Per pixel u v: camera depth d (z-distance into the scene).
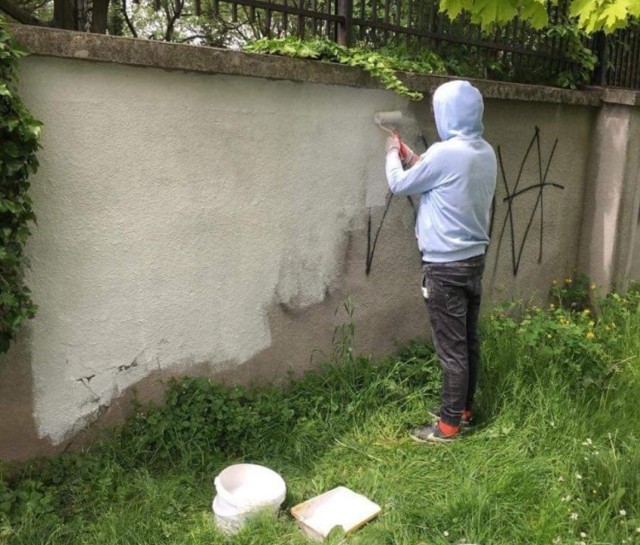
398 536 2.65
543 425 3.36
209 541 2.59
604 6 2.81
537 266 5.13
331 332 3.82
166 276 3.10
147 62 2.80
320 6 3.84
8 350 2.73
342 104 3.58
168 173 3.01
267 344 3.54
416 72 3.85
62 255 2.79
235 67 3.06
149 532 2.59
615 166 5.24
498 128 4.48
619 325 4.85
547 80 5.00
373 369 3.78
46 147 2.67
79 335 2.90
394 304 4.12
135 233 2.96
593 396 3.64
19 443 2.84
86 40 2.63
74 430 2.98
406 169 3.67
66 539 2.54
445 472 3.10
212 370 3.36
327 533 2.62
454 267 3.22
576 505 2.78
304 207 3.54
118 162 2.86
